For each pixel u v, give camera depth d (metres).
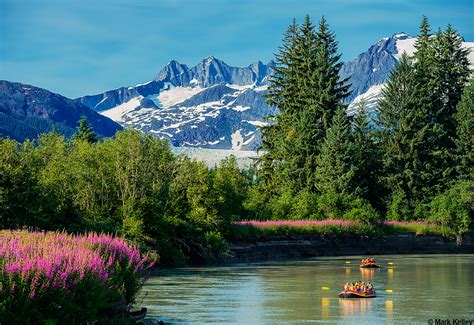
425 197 90.50
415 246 81.56
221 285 40.78
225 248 60.16
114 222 49.31
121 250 23.47
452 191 86.06
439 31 103.38
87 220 46.22
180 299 33.97
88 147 55.44
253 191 86.69
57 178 49.59
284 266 57.06
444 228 83.19
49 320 16.19
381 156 92.31
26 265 16.36
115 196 53.50
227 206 69.19
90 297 17.83
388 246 80.25
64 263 17.59
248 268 54.22
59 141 60.47
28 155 47.62
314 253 73.38
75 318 17.25
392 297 35.38
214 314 29.12
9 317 15.54
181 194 59.34
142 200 51.03
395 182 91.12
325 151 86.69
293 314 29.38
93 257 19.75
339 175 85.75
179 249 55.59
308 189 87.88
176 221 55.44
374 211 82.06
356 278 45.75
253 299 34.19
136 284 23.08
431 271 51.84
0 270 16.31
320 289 38.88
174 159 60.44
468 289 38.94
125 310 21.20
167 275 47.00
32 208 40.06
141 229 49.16
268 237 69.38
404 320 27.97
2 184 39.31
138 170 53.47
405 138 92.31
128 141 54.91
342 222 77.75
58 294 16.73
